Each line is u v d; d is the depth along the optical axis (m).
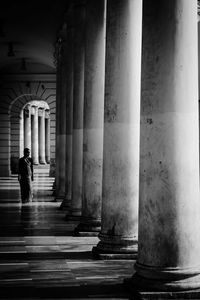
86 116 12.55
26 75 37.75
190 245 7.39
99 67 12.45
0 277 8.55
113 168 10.03
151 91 7.49
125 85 9.96
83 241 11.98
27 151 21.20
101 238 10.23
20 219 15.84
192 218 7.42
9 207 19.22
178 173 7.37
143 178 7.63
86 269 9.12
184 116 7.40
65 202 18.48
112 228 10.08
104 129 10.23
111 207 10.08
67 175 18.62
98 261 9.78
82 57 15.41
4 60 34.94
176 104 7.37
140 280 7.50
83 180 12.80
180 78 7.38
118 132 9.98
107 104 10.09
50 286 8.00
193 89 7.49
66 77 20.50
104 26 12.49
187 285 7.26
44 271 8.98
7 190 26.98
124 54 9.95
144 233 7.58
